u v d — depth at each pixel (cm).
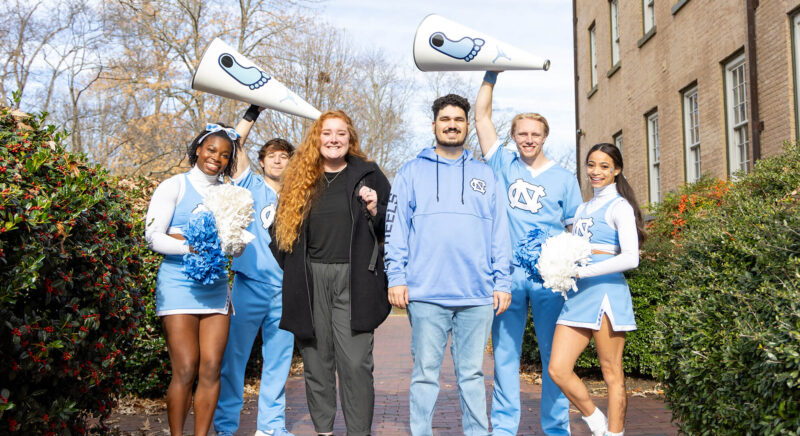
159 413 580
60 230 309
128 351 421
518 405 439
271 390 473
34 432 316
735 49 965
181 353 388
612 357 401
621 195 415
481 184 407
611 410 399
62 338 317
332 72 2020
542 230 418
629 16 1391
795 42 827
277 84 476
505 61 436
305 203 413
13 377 295
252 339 478
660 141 1244
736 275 346
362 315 398
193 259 374
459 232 395
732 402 312
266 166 530
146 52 2072
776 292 295
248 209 389
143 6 1953
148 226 393
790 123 830
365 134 2598
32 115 365
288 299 407
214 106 1973
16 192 283
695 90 1112
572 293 405
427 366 393
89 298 343
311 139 420
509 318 441
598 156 412
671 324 371
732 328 325
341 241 410
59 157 350
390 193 407
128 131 2130
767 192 486
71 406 331
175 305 388
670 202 931
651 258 679
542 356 447
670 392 385
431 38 434
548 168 456
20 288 282
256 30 2005
